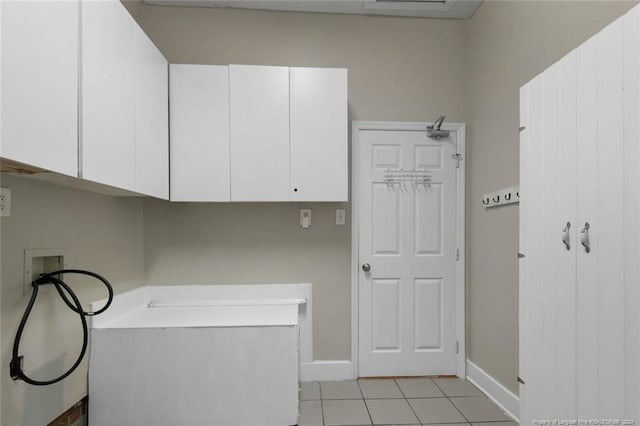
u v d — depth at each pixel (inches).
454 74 96.3
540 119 48.7
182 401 66.5
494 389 81.9
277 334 68.1
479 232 90.1
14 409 49.7
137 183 63.4
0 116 33.7
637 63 34.0
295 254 94.4
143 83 65.7
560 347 44.8
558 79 45.1
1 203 47.9
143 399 66.1
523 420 52.1
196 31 92.8
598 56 38.6
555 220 45.8
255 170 80.6
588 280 40.3
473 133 93.8
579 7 57.6
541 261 48.5
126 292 81.5
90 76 48.4
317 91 81.8
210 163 79.9
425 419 74.2
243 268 93.4
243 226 93.6
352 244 95.0
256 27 94.0
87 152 47.9
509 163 77.0
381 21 96.1
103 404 65.8
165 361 66.6
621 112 35.8
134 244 86.6
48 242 56.7
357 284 95.2
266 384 67.6
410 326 95.9
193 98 79.5
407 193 96.2
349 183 95.5
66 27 43.5
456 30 96.3
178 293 91.3
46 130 40.1
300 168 81.4
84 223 66.1
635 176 34.4
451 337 96.3
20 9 36.1
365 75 95.9
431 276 96.3
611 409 37.2
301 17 95.0
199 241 92.7
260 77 80.7
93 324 67.4
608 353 37.6
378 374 95.2
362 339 95.3
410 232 96.2
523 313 52.3
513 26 75.8
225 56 93.4
